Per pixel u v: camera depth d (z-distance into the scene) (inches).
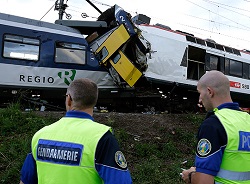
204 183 83.7
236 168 86.5
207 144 85.9
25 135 247.3
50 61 406.6
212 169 83.9
